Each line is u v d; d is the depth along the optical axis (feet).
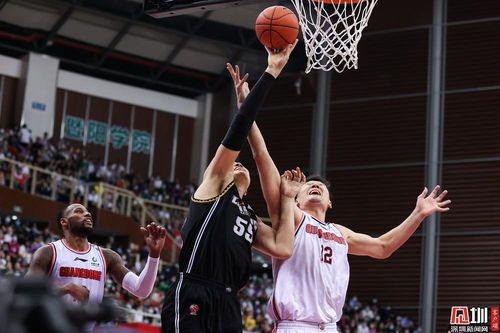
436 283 69.21
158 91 89.20
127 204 76.89
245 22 78.64
